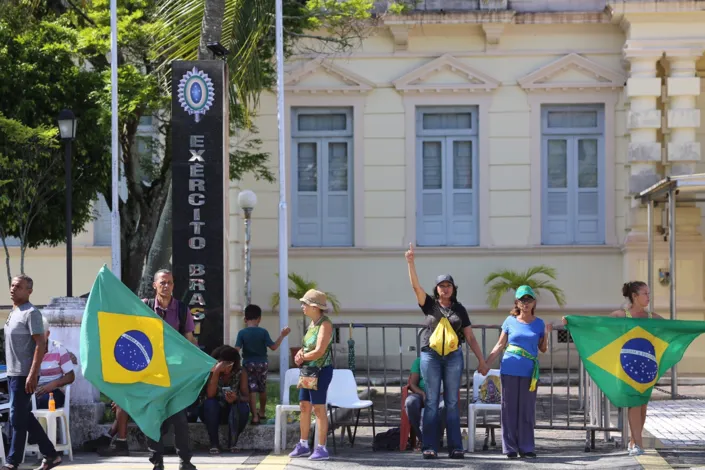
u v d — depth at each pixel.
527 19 22.95
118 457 12.07
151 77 18.19
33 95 18.75
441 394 12.56
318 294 11.77
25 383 10.72
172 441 12.44
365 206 23.30
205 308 12.92
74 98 19.03
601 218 23.22
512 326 11.80
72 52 19.11
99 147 19.25
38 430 10.80
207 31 14.59
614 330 11.74
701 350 22.02
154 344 10.64
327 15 19.50
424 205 23.42
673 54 22.27
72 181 19.28
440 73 23.25
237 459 11.79
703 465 10.94
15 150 18.28
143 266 19.69
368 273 23.23
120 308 10.64
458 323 11.72
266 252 23.00
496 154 23.25
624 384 11.62
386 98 23.30
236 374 12.48
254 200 20.30
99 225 23.97
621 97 23.03
